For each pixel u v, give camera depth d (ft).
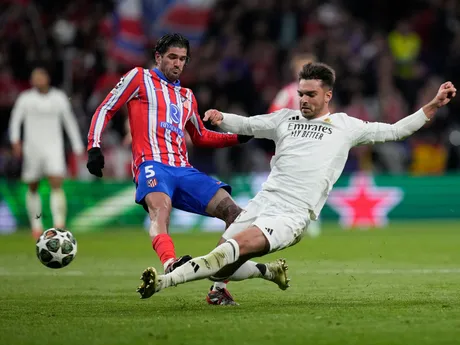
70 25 228.02
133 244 155.43
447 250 137.90
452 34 256.11
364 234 176.14
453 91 72.08
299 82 73.92
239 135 83.97
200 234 180.55
